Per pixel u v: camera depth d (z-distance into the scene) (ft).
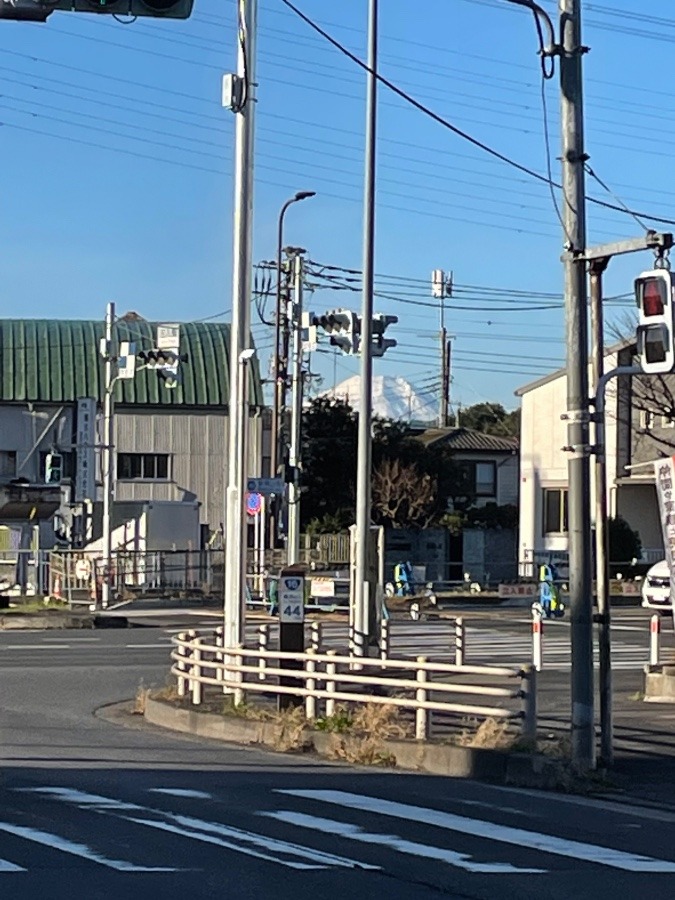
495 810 38.19
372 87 74.13
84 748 50.44
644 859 31.63
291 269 136.98
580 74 45.27
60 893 26.66
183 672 60.80
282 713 53.52
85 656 87.61
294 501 105.60
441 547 195.31
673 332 43.24
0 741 51.88
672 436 166.81
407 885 28.32
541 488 184.96
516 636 102.27
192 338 220.43
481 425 346.54
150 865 29.55
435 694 63.93
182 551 142.31
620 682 73.05
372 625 72.18
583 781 42.65
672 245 42.75
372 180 74.49
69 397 207.92
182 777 43.42
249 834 33.42
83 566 134.92
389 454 212.64
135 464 209.46
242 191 65.92
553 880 29.07
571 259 45.09
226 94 65.62
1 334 213.66
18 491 157.07
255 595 134.62
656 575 111.96
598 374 45.39
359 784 42.68
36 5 36.01
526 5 45.03
